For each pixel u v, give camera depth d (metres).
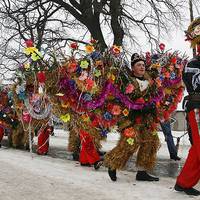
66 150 13.58
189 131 6.34
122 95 7.34
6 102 13.88
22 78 9.38
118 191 6.72
